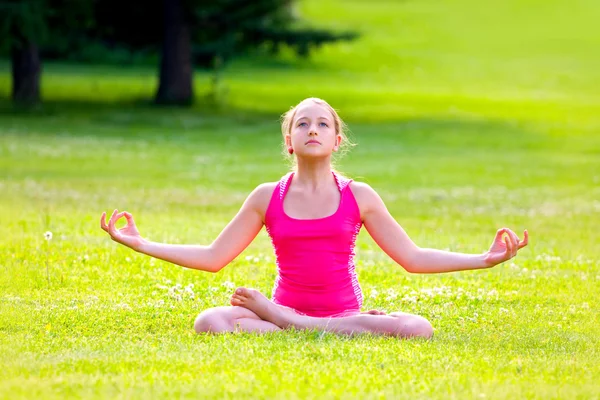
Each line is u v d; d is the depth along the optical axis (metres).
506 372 11.12
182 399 9.67
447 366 11.28
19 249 19.56
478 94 93.31
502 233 12.95
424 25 136.00
